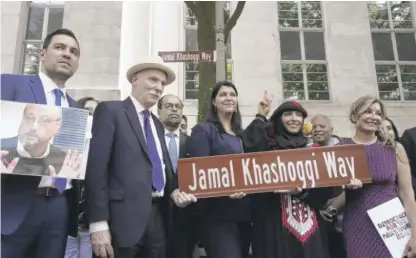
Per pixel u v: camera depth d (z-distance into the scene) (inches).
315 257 110.2
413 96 450.0
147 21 407.2
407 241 113.4
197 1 263.3
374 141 124.9
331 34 444.5
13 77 102.8
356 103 129.4
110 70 382.9
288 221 112.7
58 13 442.3
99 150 105.0
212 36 259.6
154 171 112.7
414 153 146.9
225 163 116.6
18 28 422.6
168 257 122.1
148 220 106.7
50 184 99.7
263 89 414.0
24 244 96.5
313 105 425.4
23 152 93.5
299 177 115.5
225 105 126.3
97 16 394.3
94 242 100.5
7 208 94.7
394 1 476.1
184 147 137.2
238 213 116.2
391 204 116.3
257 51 423.2
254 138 125.6
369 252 114.9
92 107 189.2
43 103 102.4
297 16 457.1
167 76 124.5
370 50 442.3
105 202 102.3
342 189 125.3
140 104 119.1
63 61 106.7
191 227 126.2
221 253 111.1
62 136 98.2
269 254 111.9
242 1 251.6
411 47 465.1
